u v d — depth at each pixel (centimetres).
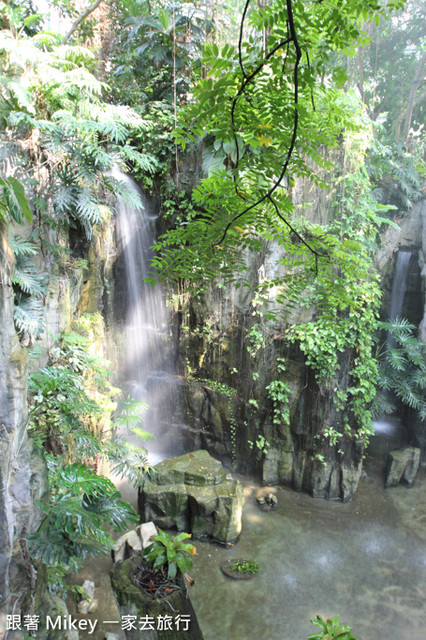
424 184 972
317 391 820
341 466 823
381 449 958
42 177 612
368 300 773
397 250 980
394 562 674
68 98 638
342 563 667
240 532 720
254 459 897
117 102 909
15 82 519
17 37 581
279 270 802
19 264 562
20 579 266
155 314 973
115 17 891
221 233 130
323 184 121
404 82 916
